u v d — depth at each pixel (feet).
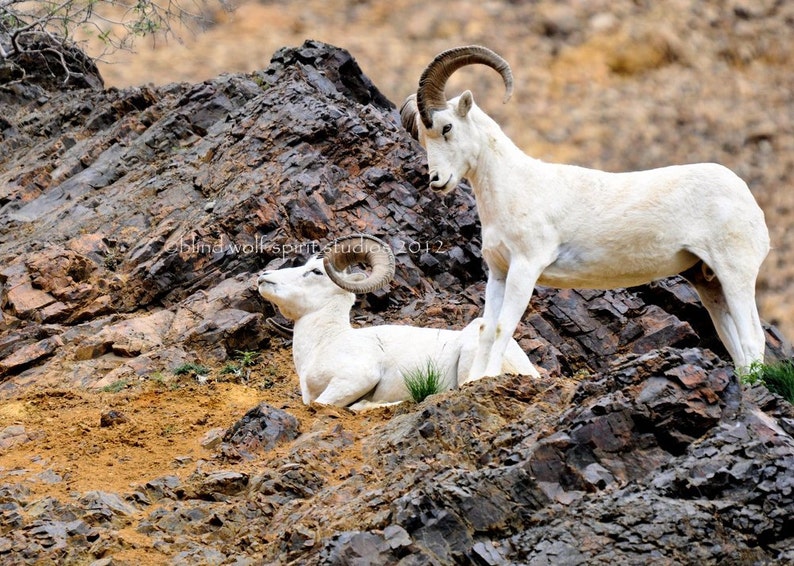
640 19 153.79
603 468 87.51
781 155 153.48
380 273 116.67
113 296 154.61
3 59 238.89
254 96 195.21
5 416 125.59
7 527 92.27
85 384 137.08
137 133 197.26
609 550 81.35
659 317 150.51
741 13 158.40
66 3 226.17
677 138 149.79
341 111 180.24
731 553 81.15
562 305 151.84
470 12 158.71
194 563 87.56
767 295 157.28
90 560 88.33
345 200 164.96
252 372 139.95
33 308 152.25
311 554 84.74
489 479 86.58
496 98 154.81
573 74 153.38
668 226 107.14
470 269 163.32
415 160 172.55
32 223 175.83
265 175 167.84
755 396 93.97
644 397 89.81
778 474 84.48
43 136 215.92
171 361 139.64
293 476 96.17
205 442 107.96
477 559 82.33
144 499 96.99
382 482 92.58
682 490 84.79
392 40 164.96
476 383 102.94
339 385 116.57
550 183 108.06
